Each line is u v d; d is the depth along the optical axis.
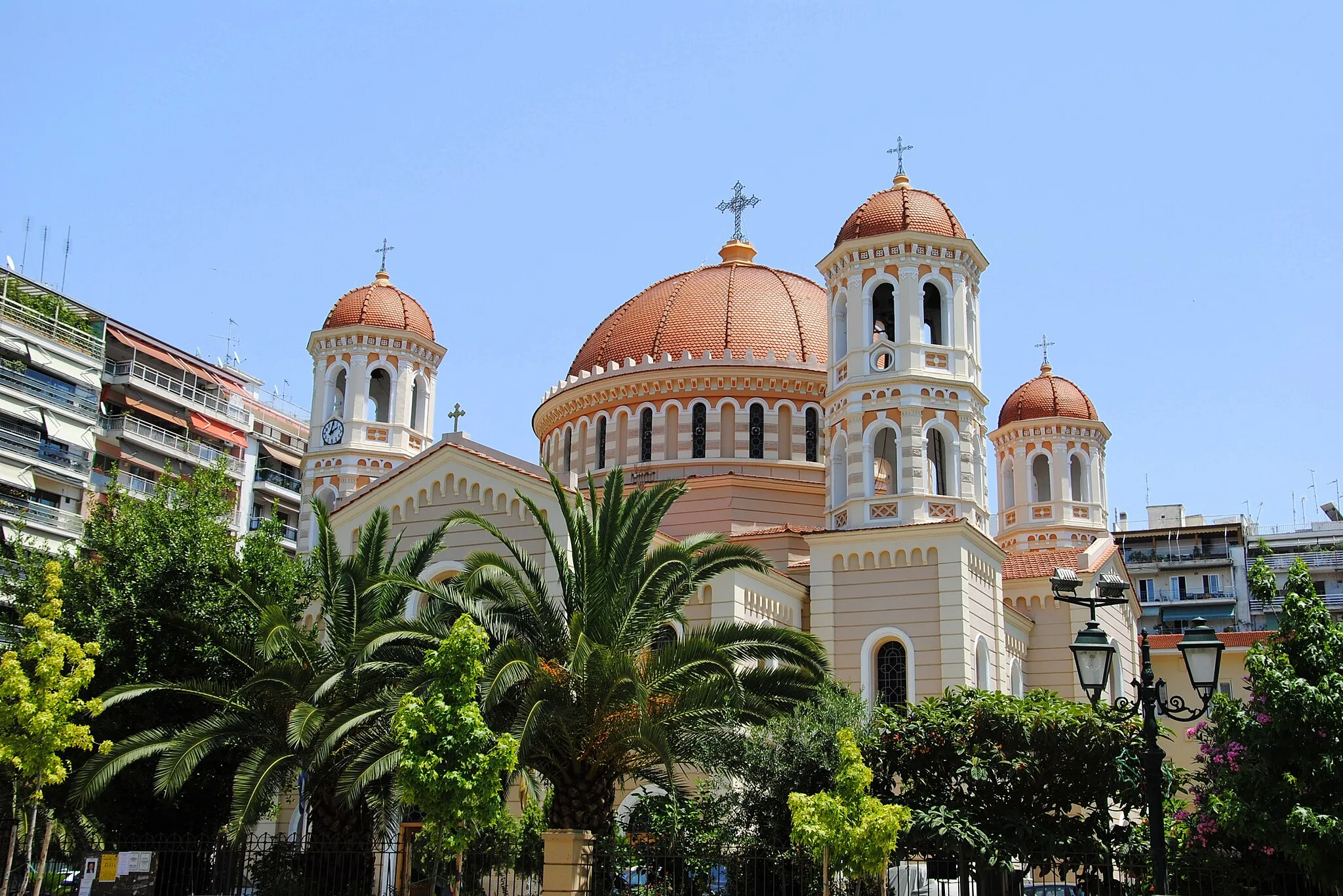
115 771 34.59
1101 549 57.88
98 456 80.31
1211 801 32.50
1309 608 30.50
